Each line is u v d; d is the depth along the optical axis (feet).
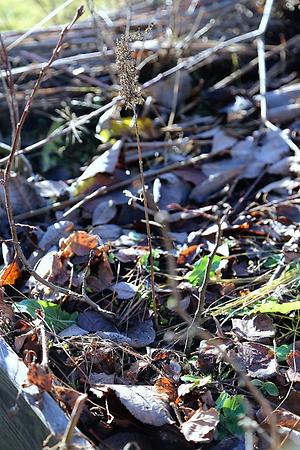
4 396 5.75
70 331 6.55
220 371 6.10
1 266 7.59
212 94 11.05
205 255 7.42
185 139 9.86
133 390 5.73
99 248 7.32
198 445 5.49
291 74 11.68
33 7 14.26
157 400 5.67
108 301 7.02
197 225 8.27
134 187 8.84
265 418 5.63
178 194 8.96
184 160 9.51
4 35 11.80
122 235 8.05
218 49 11.20
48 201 8.84
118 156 9.10
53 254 7.27
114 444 5.53
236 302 6.77
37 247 7.78
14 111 9.27
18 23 13.46
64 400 5.53
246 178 9.14
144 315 6.84
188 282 7.11
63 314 6.79
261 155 9.37
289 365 6.11
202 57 10.89
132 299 6.97
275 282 6.89
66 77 11.27
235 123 10.27
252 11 12.84
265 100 10.34
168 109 10.77
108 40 11.56
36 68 10.94
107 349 6.23
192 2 12.55
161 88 10.78
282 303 6.65
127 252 7.50
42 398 5.24
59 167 9.87
